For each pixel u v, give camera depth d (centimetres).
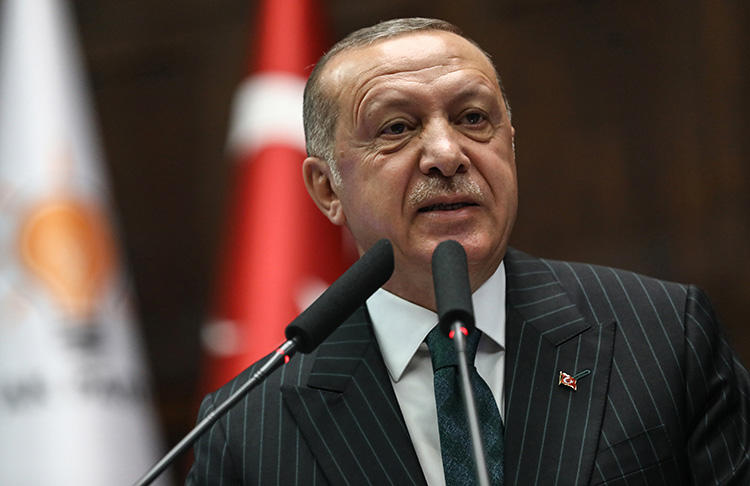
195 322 1598
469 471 519
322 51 1544
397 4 1566
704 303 589
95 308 1524
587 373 544
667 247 1408
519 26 1514
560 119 1479
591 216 1451
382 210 572
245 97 1516
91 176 1588
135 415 1523
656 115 1434
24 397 1463
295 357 597
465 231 562
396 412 555
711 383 551
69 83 1611
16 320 1482
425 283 575
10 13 1608
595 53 1473
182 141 1664
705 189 1402
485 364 568
